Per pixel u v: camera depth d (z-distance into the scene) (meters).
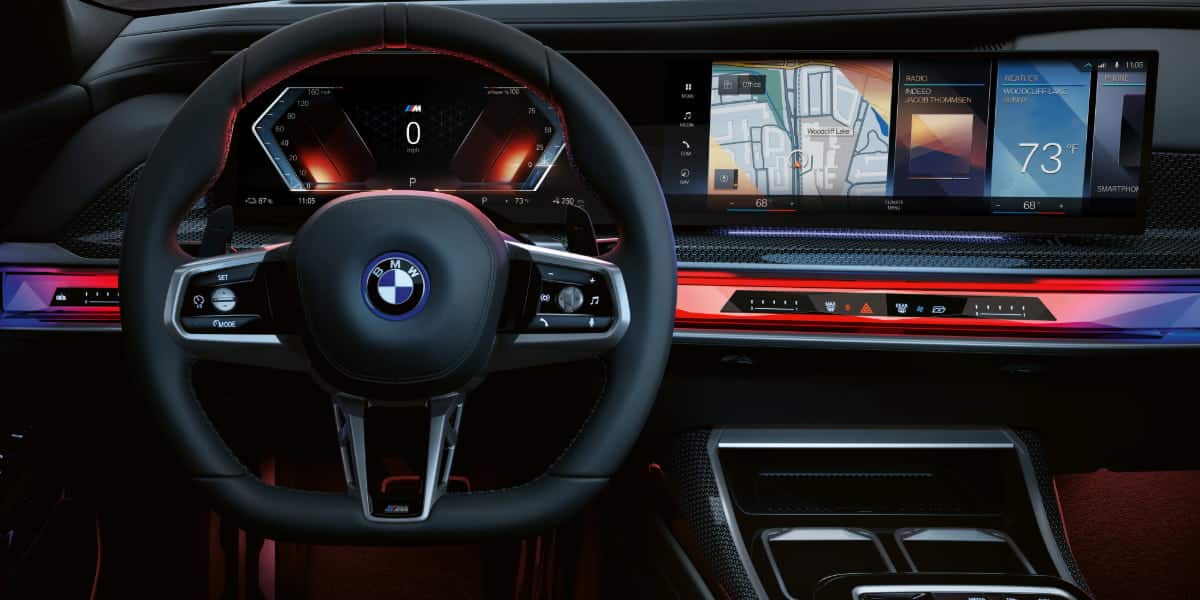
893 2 1.33
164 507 1.61
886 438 1.38
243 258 0.83
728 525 1.31
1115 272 1.27
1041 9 1.33
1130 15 1.33
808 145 1.35
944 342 1.28
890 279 1.27
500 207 1.37
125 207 1.37
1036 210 1.33
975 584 1.18
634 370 0.87
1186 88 1.34
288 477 1.75
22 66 1.31
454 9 0.84
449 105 1.36
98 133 1.37
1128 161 1.31
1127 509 1.95
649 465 1.46
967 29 1.35
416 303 0.78
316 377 0.85
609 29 1.37
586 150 0.85
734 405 1.39
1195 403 1.39
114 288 1.31
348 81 1.35
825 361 1.33
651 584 1.39
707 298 1.29
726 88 1.35
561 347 0.86
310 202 1.36
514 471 1.55
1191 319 1.29
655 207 0.86
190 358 0.84
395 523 0.84
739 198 1.36
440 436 0.84
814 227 1.36
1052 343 1.28
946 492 1.44
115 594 1.63
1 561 1.25
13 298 1.31
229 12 1.41
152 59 1.40
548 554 1.67
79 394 1.39
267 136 1.36
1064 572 1.26
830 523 1.34
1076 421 1.42
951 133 1.33
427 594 1.73
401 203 0.80
